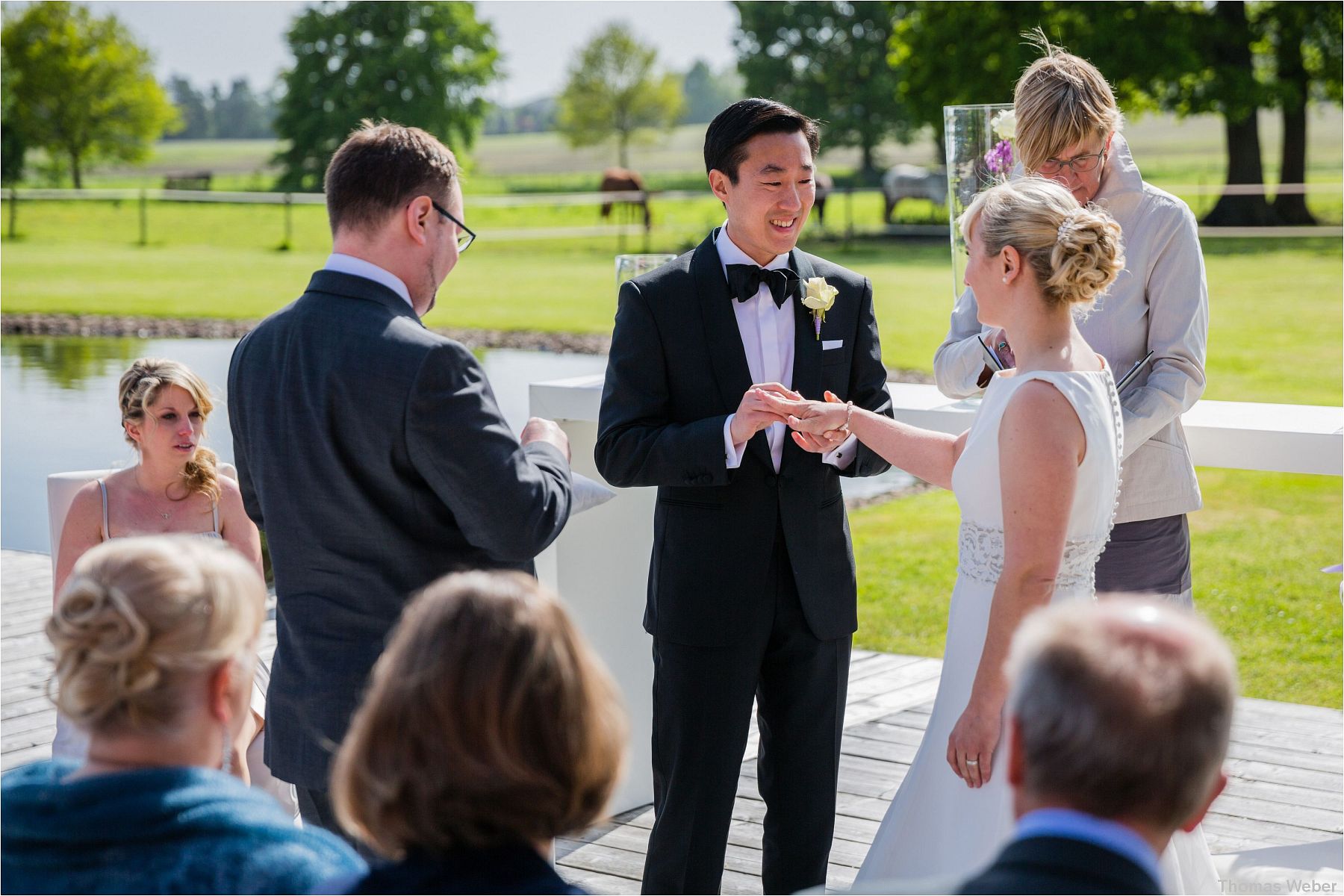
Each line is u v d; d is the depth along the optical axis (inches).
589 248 999.6
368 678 68.2
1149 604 42.1
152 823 44.1
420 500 67.9
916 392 122.3
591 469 119.3
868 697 158.7
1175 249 92.6
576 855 116.0
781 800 91.8
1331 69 879.7
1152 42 802.8
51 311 701.9
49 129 1307.8
